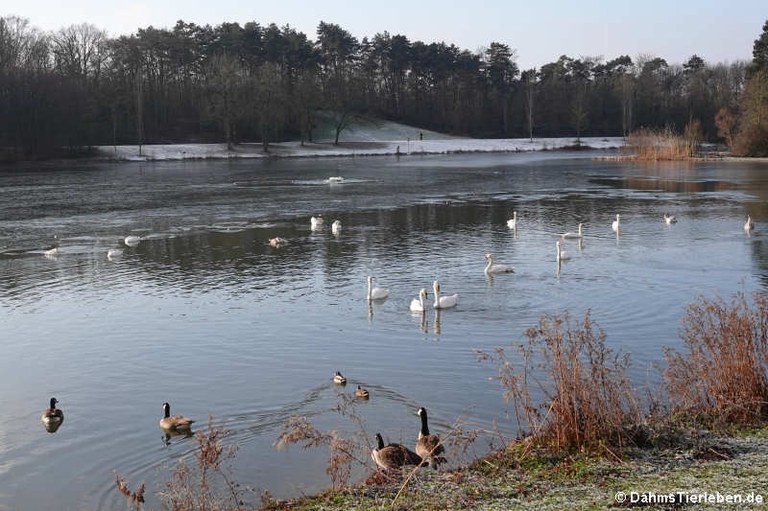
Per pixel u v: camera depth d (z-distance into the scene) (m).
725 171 97.38
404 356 24.16
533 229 51.38
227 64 146.50
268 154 146.00
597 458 14.27
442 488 13.60
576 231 50.16
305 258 41.97
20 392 21.92
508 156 147.50
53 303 32.50
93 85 141.00
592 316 28.50
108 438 18.55
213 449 15.15
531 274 36.53
